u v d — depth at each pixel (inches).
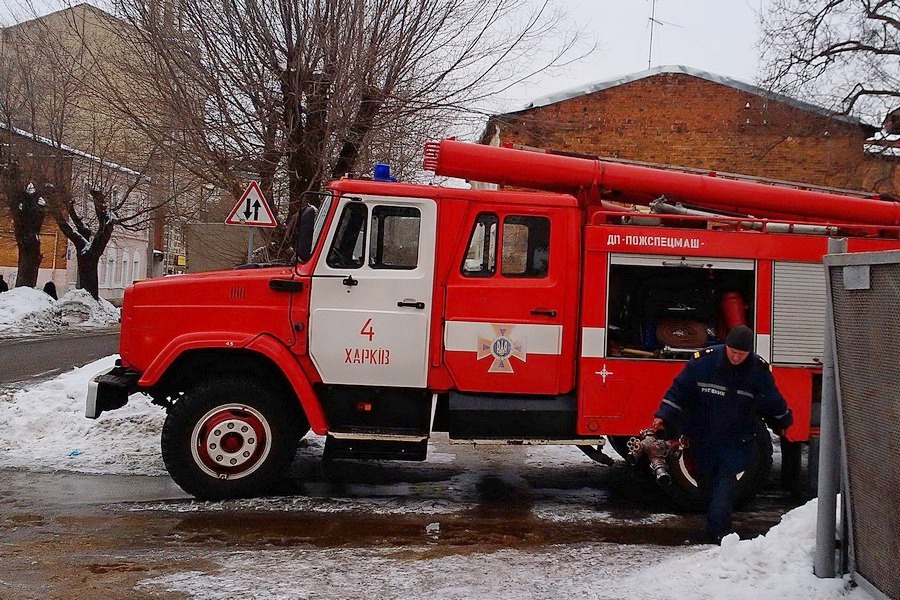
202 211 574.6
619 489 307.4
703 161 710.5
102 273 1886.1
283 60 458.6
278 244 484.4
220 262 573.6
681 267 274.5
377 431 271.1
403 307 269.4
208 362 278.5
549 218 273.4
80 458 327.9
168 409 282.5
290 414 274.2
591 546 226.1
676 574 188.7
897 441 152.4
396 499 281.3
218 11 452.1
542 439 273.4
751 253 274.8
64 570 197.8
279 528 239.1
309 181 469.4
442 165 288.0
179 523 242.4
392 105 470.6
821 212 301.3
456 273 270.8
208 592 182.7
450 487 303.6
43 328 1061.8
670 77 713.0
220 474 267.9
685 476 269.3
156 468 314.2
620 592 182.1
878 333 157.4
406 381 269.7
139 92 474.6
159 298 271.7
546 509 274.2
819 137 707.4
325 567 201.3
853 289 164.6
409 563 205.6
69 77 646.5
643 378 270.8
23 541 222.2
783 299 276.2
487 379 269.6
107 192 1173.1
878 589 160.9
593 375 270.1
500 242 272.4
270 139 464.1
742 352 218.8
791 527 195.3
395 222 272.2
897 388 151.9
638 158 713.0
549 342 271.0
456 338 269.1
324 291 269.1
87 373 460.8
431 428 272.8
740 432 225.8
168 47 447.8
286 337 268.8
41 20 664.4
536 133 662.5
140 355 271.3
